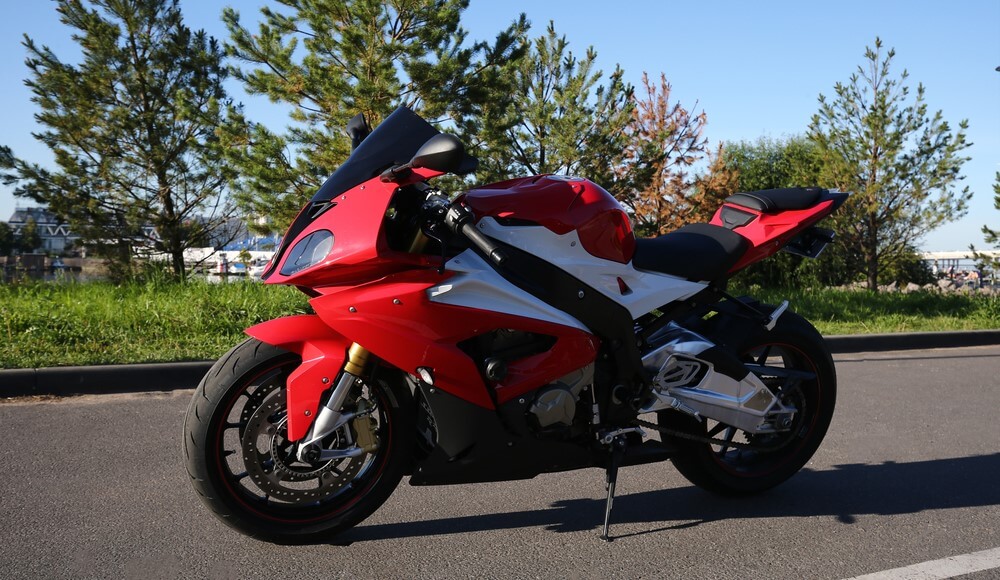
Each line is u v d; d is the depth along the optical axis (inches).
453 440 121.7
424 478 123.1
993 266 632.4
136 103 643.5
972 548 130.8
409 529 134.4
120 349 260.8
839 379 284.5
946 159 612.4
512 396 123.1
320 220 115.1
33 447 175.2
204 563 118.9
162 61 636.7
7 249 618.8
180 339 279.1
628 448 136.3
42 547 123.0
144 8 626.8
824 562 124.3
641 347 139.7
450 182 536.7
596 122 595.5
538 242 124.6
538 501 149.3
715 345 142.1
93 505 141.3
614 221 131.6
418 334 116.3
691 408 140.9
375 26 499.5
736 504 150.2
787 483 164.2
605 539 131.6
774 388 153.3
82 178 626.8
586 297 128.0
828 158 650.2
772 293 522.9
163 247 644.7
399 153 118.5
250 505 120.9
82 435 185.3
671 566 122.0
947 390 266.8
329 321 115.2
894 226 650.8
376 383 123.2
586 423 132.2
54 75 617.0
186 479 156.1
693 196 693.9
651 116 687.7
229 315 306.0
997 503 153.2
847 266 689.6
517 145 593.9
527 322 122.6
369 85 472.4
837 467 175.9
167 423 197.3
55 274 469.1
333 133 510.0
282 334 117.2
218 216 661.3
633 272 134.7
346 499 125.2
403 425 125.0
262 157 498.0
